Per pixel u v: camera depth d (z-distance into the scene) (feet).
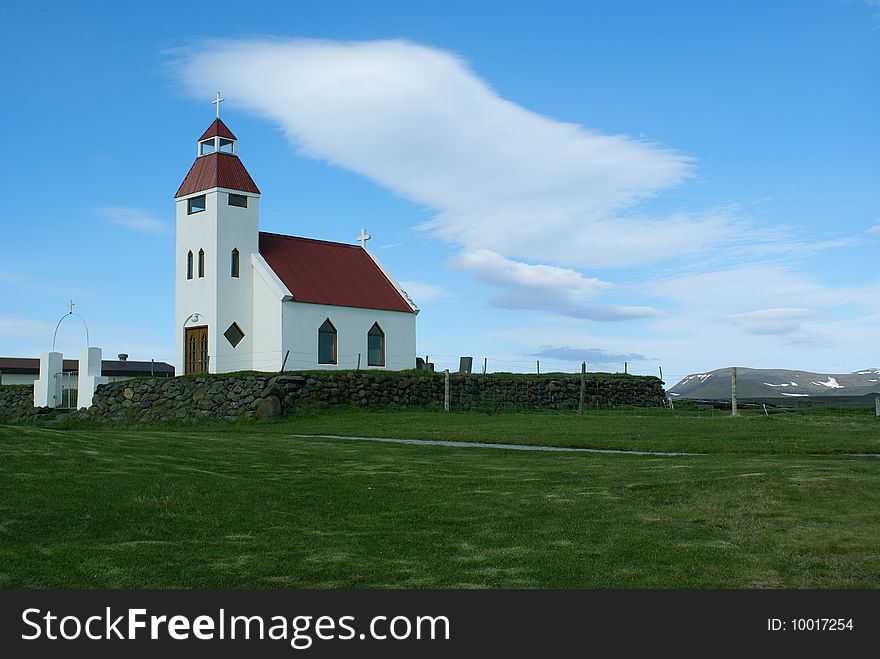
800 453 64.23
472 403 121.49
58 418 115.96
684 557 35.27
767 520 40.50
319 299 132.16
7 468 48.73
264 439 75.61
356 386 110.52
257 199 132.36
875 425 83.66
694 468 54.54
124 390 114.32
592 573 33.47
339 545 37.27
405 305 145.28
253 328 130.82
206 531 39.04
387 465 58.59
